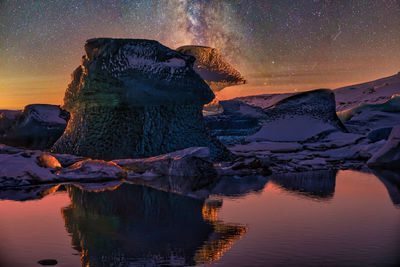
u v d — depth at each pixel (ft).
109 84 22.88
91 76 23.18
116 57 22.58
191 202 11.38
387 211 9.79
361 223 8.47
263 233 7.67
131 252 6.45
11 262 5.96
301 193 12.97
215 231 7.87
